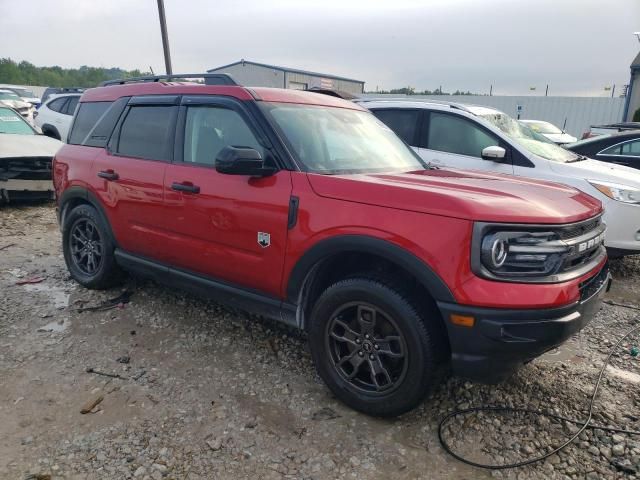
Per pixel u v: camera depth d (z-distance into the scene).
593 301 2.79
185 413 2.93
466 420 2.95
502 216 2.48
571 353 3.80
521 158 5.86
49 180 7.88
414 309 2.66
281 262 3.09
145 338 3.81
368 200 2.77
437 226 2.55
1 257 5.58
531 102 26.03
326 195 2.91
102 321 4.07
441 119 6.43
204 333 3.92
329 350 3.03
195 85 3.85
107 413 2.91
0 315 4.09
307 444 2.71
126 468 2.49
